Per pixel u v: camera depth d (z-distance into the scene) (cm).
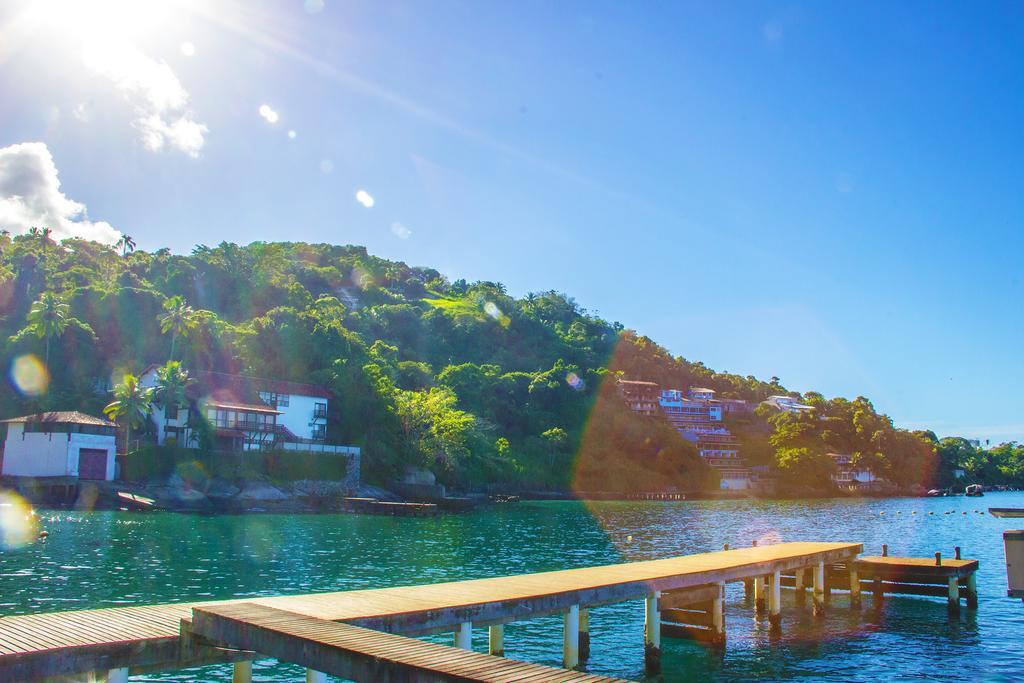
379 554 4672
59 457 7275
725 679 2212
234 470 8256
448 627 1798
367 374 10731
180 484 7869
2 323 10050
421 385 13362
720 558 2952
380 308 18025
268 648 1285
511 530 6925
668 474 15838
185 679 1995
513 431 14588
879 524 8744
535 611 1992
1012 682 2212
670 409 19750
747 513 10531
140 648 1378
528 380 16062
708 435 18875
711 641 2612
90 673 1471
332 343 11350
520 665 1063
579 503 12044
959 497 18375
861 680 2217
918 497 18275
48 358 9138
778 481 17412
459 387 14138
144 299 10294
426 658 1098
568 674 1019
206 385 9075
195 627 1427
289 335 10938
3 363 8894
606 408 16275
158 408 8775
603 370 17125
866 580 3572
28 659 1255
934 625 2928
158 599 2997
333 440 10188
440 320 18312
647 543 6100
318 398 10156
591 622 2873
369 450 10031
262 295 14612
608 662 2348
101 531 5322
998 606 3303
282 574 3725
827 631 2822
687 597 2481
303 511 8088
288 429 9781
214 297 14062
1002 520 9681
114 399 9006
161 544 4709
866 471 19112
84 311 10056
